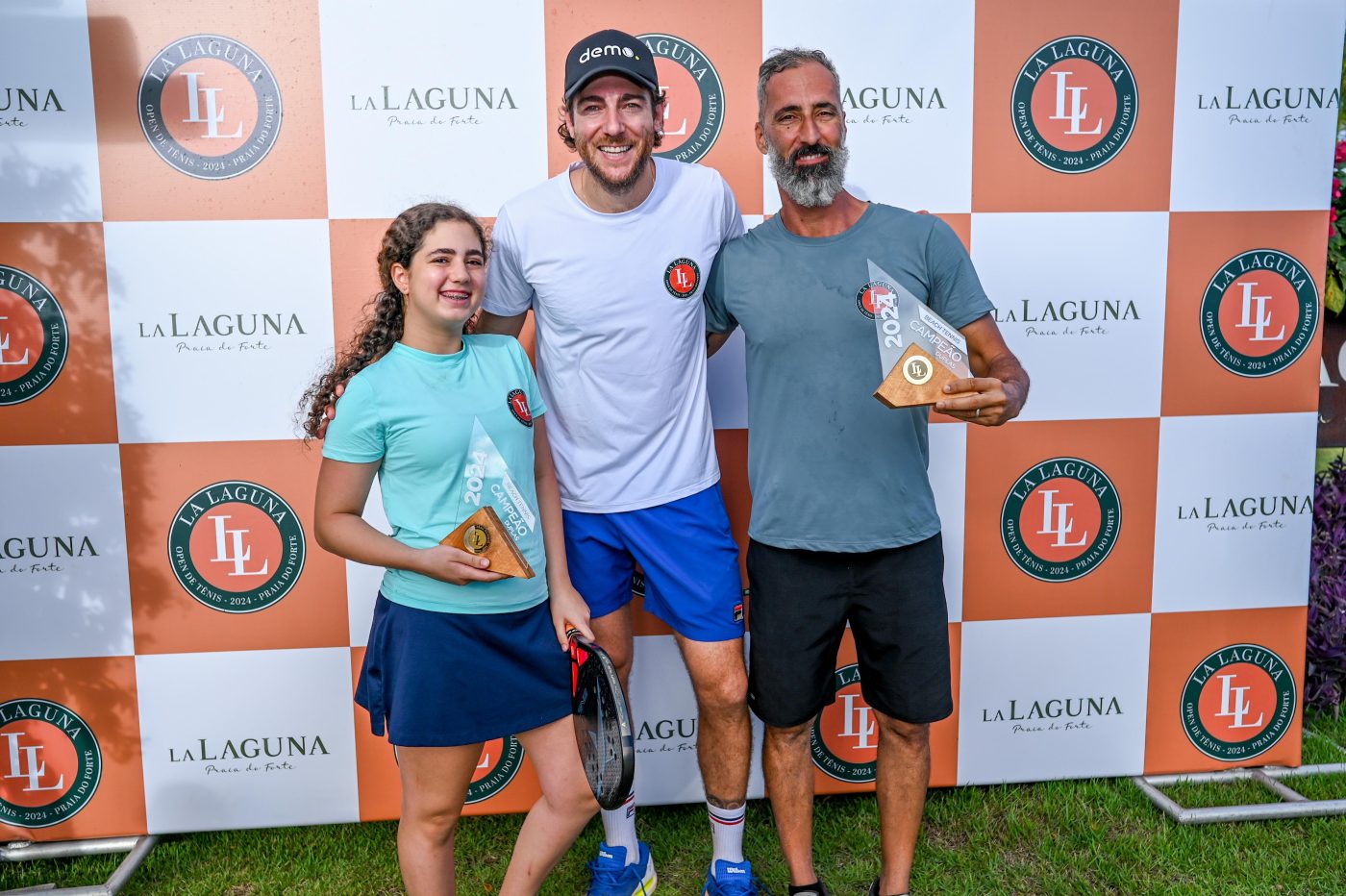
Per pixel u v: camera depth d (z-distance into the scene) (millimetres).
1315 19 2744
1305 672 3184
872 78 2656
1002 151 2717
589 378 2271
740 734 2379
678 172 2285
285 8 2512
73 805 2740
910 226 2156
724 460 2801
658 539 2334
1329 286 3559
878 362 2129
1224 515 2928
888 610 2209
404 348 1944
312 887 2535
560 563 2166
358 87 2551
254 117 2539
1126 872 2523
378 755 2805
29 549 2629
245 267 2588
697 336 2314
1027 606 2908
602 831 2793
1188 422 2879
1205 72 2740
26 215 2521
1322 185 2818
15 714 2689
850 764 2957
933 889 2498
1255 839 2680
